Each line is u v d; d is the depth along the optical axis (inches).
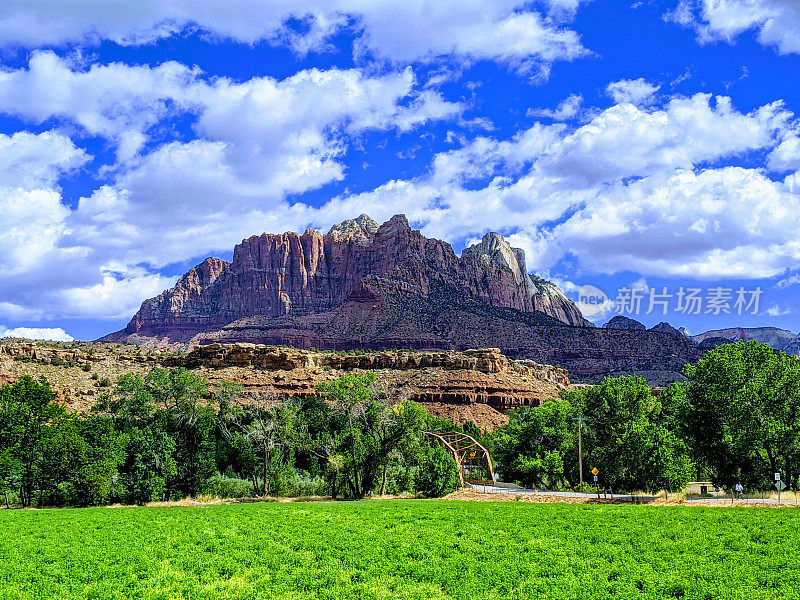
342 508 2448.3
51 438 2839.6
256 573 1179.9
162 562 1277.1
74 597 1010.7
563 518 1995.6
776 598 966.4
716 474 3097.9
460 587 1053.8
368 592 1030.4
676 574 1126.4
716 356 2984.7
